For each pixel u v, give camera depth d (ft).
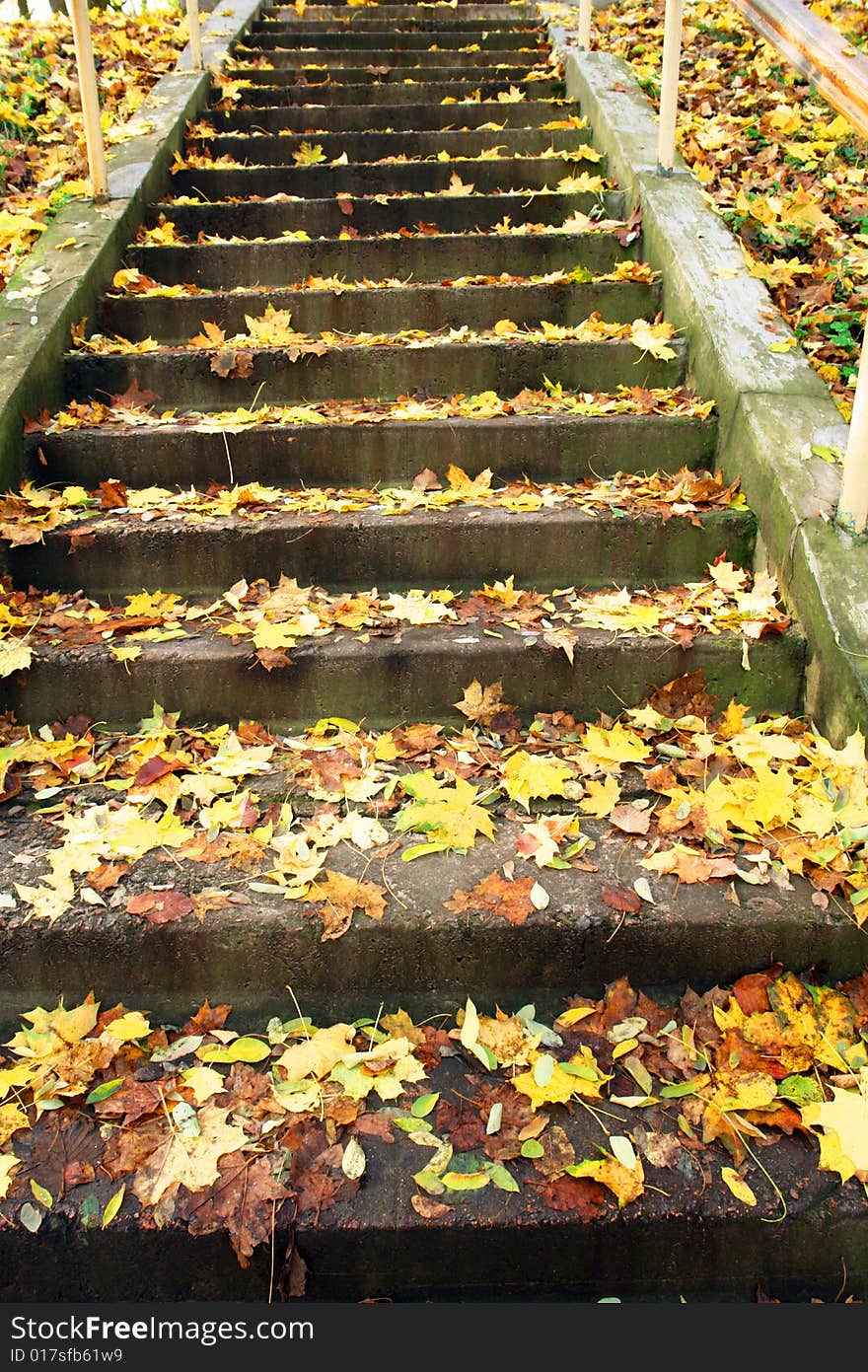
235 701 7.25
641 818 6.24
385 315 11.00
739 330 9.47
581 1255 4.71
